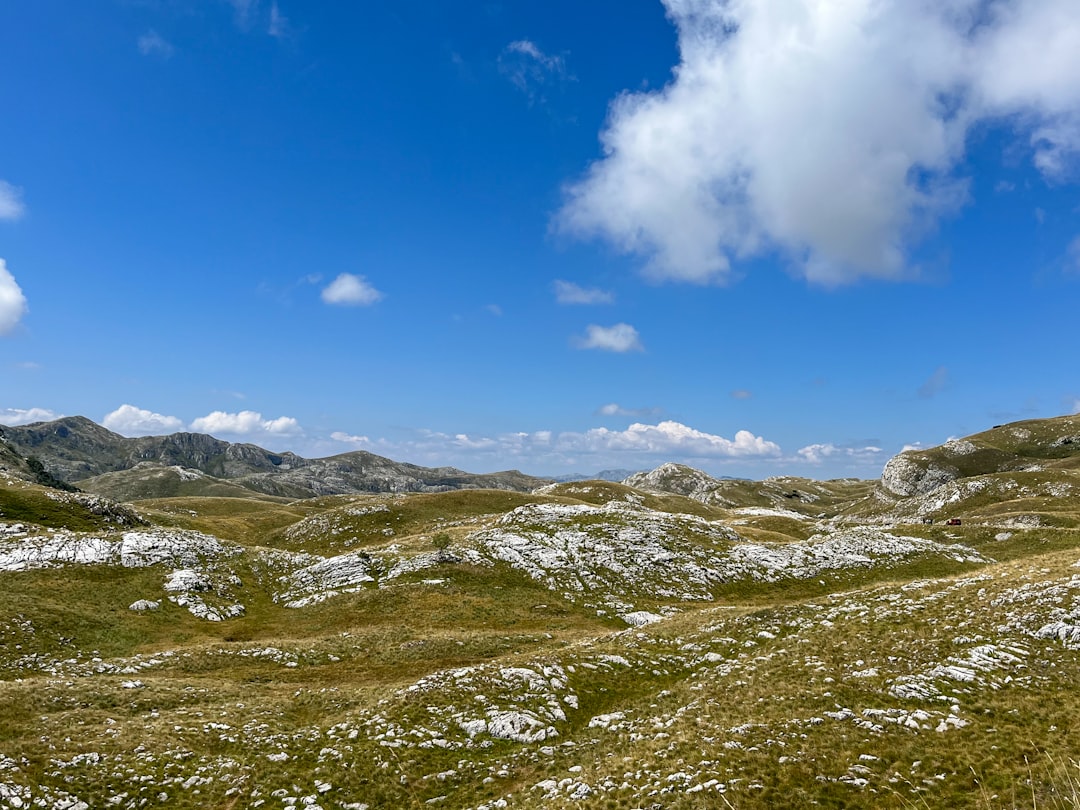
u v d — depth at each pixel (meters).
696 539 97.88
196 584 72.94
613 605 74.44
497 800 26.45
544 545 91.38
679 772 25.58
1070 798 18.98
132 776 28.19
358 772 29.69
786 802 22.47
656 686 40.47
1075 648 33.00
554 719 35.75
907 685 31.45
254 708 38.34
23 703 35.03
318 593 76.06
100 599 64.88
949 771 23.23
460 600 72.31
